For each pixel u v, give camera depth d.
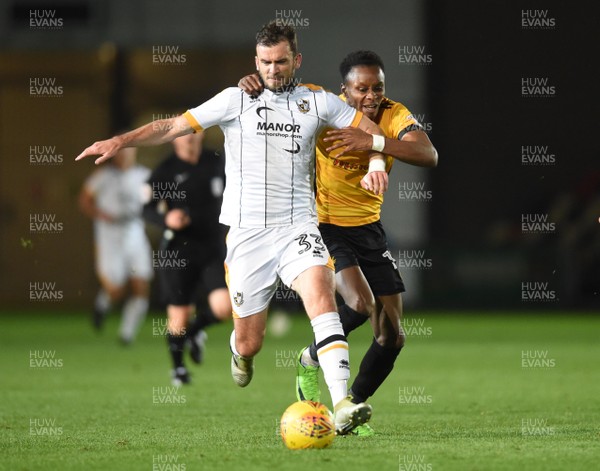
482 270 81.25
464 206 86.62
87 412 27.97
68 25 87.31
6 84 88.75
